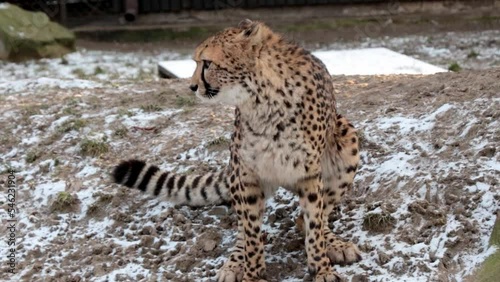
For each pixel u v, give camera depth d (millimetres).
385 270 4695
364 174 5625
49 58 14305
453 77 6902
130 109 7547
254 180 4734
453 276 4562
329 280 4637
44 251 5551
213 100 4594
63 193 6066
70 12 17094
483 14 16844
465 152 5465
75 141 6973
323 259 4711
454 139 5660
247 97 4520
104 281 5098
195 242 5379
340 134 5012
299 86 4547
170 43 16188
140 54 14969
